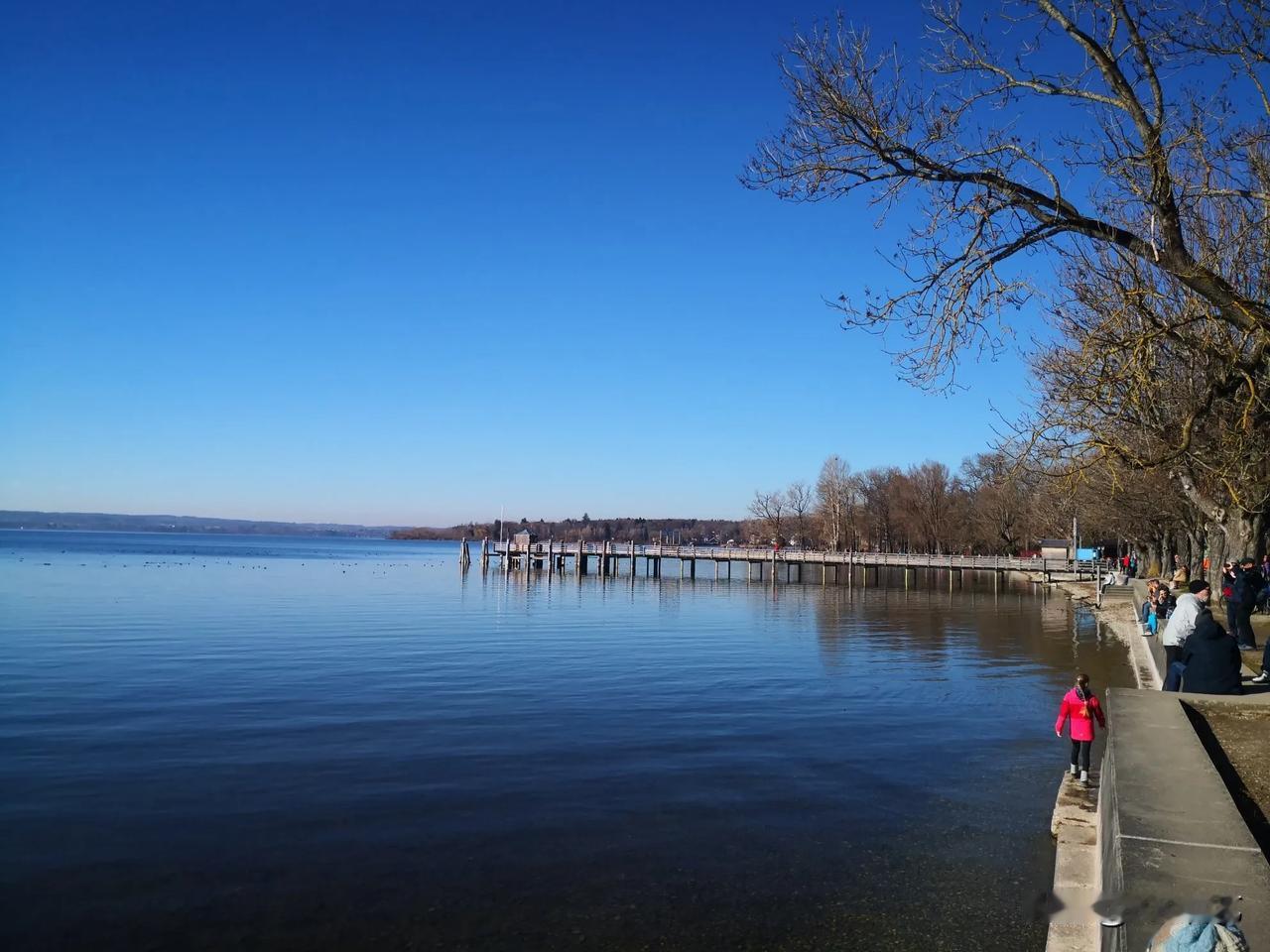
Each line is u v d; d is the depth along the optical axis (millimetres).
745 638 41312
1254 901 4531
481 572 109812
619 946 10141
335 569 112625
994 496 97750
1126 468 12367
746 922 10742
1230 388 11102
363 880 11945
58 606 52156
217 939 10281
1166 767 7250
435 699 24516
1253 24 9562
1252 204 12992
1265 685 13875
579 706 23781
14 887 11617
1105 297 13617
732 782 16625
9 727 20484
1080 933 8992
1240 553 22234
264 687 26031
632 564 102625
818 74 9938
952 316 10125
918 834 13867
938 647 38094
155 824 13992
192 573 92562
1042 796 15914
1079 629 46031
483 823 14203
